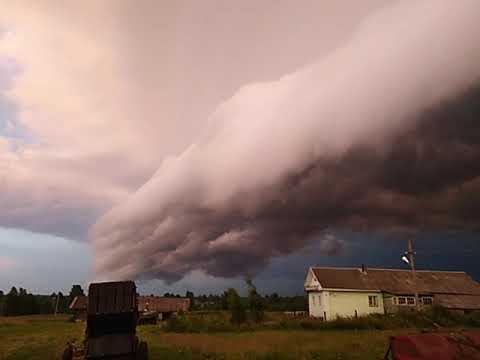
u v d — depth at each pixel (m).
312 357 17.12
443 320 33.47
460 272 49.94
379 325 31.75
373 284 44.59
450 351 10.00
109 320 18.08
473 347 10.13
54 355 20.89
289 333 28.66
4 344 28.83
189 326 34.78
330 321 33.16
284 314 48.34
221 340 24.92
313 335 26.50
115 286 18.55
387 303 43.53
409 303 43.25
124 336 17.25
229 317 37.69
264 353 18.33
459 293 44.69
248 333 30.28
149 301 72.25
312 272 45.62
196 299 96.88
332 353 17.97
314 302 45.19
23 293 119.00
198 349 20.70
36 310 115.69
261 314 38.97
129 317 18.19
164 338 27.69
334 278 44.53
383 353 17.56
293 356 17.47
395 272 47.91
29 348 24.94
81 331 40.50
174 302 73.69
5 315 109.94
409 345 10.30
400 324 32.28
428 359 9.87
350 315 42.25
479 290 46.00
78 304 71.94
